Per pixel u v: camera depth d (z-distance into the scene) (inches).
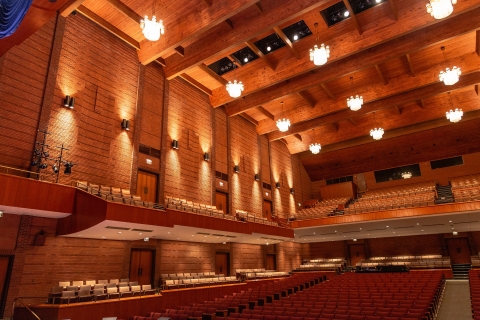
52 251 367.9
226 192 649.6
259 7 437.4
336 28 489.7
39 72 376.5
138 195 471.2
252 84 580.4
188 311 321.7
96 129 427.5
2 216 336.2
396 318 240.4
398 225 692.1
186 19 448.1
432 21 421.7
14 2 189.0
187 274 510.6
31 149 354.9
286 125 639.8
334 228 735.1
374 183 941.2
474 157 821.2
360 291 386.9
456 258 769.6
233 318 276.2
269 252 758.5
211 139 633.6
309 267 766.5
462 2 401.7
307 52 527.5
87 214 344.5
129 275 450.0
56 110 385.1
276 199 809.5
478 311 245.4
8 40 225.8
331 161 954.7
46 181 350.6
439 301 402.0
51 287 344.8
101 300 333.7
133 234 416.2
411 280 455.2
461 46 534.3
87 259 399.2
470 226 685.3
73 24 421.7
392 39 484.7
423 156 867.4
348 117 723.4
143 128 494.9
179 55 530.0
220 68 596.1
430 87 631.8
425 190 782.5
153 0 423.2
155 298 382.6
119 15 449.1
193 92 614.2
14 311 311.6
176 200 501.7
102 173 423.5
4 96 341.4
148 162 491.8
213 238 555.5
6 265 334.6
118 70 472.4
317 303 321.7
